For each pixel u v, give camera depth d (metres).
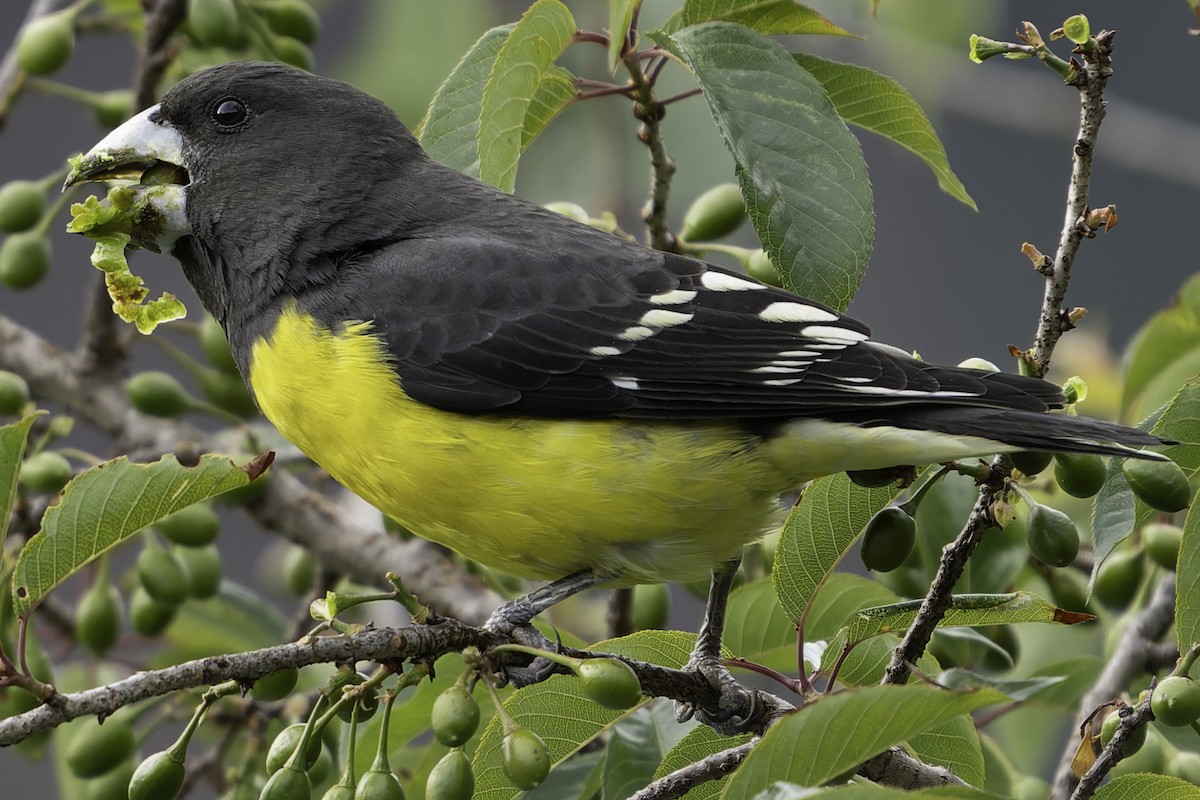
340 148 9.07
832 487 7.91
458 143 8.66
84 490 6.49
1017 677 10.39
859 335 8.12
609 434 7.94
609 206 13.10
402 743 8.56
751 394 7.93
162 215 9.05
